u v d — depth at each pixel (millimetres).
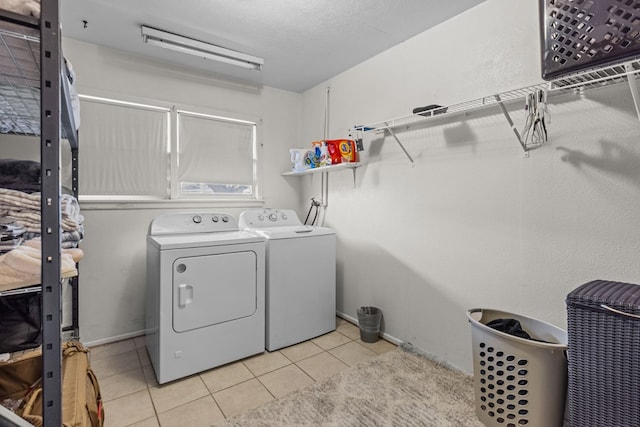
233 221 2646
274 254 2330
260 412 1644
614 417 1062
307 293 2512
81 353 1380
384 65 2465
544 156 1622
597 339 1095
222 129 2941
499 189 1805
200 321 2020
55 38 783
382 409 1651
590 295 1121
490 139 1838
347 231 2863
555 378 1306
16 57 952
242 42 2316
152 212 2600
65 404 1011
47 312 770
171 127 2664
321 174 3156
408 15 1979
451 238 2051
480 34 1858
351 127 2793
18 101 1310
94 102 2348
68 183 2254
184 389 1853
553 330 1496
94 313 2389
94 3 1852
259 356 2258
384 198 2506
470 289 1957
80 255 1121
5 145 1964
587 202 1490
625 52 986
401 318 2398
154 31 2111
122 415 1622
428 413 1615
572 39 1089
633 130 1358
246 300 2213
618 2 986
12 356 1338
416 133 2250
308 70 2830
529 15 1650
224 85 2924
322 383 1898
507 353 1385
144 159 2557
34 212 1014
